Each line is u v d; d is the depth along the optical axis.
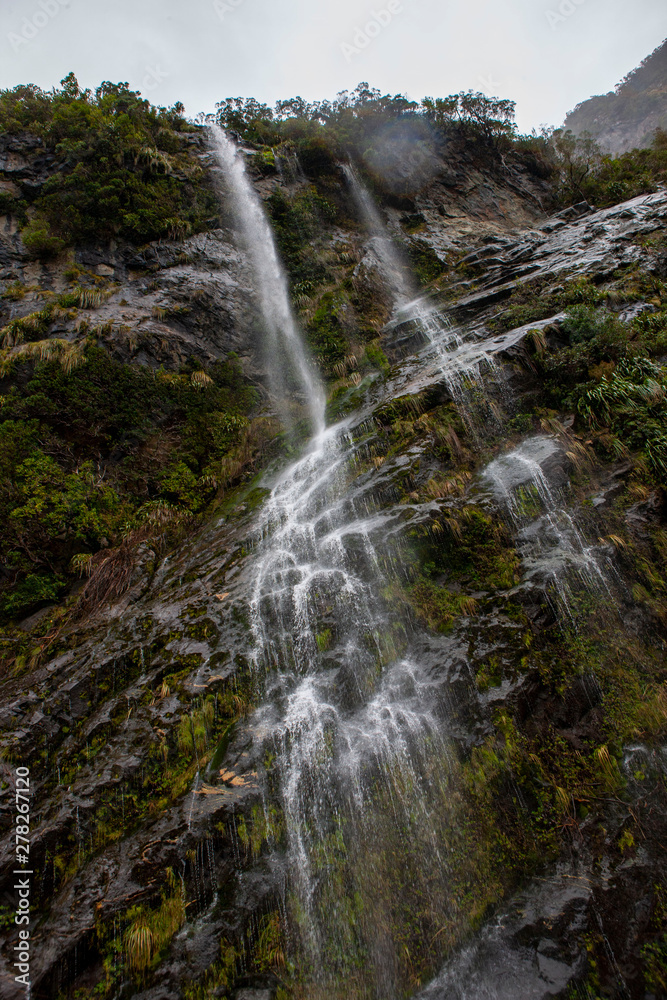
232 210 17.42
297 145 20.92
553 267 14.69
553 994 4.25
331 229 19.41
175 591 8.54
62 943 4.59
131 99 18.03
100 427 11.27
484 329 12.58
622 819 5.25
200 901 4.88
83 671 7.07
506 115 24.45
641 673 6.37
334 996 4.54
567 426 9.27
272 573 8.21
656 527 7.73
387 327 15.01
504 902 4.88
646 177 21.22
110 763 5.99
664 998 4.32
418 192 22.19
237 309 14.85
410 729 5.86
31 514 9.41
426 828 5.32
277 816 5.38
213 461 12.09
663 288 12.02
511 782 5.48
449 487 8.64
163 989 4.40
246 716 6.34
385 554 7.54
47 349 11.20
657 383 9.07
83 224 14.65
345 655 6.69
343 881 5.09
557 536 7.57
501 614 6.73
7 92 18.05
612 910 4.70
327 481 9.91
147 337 12.61
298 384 14.10
